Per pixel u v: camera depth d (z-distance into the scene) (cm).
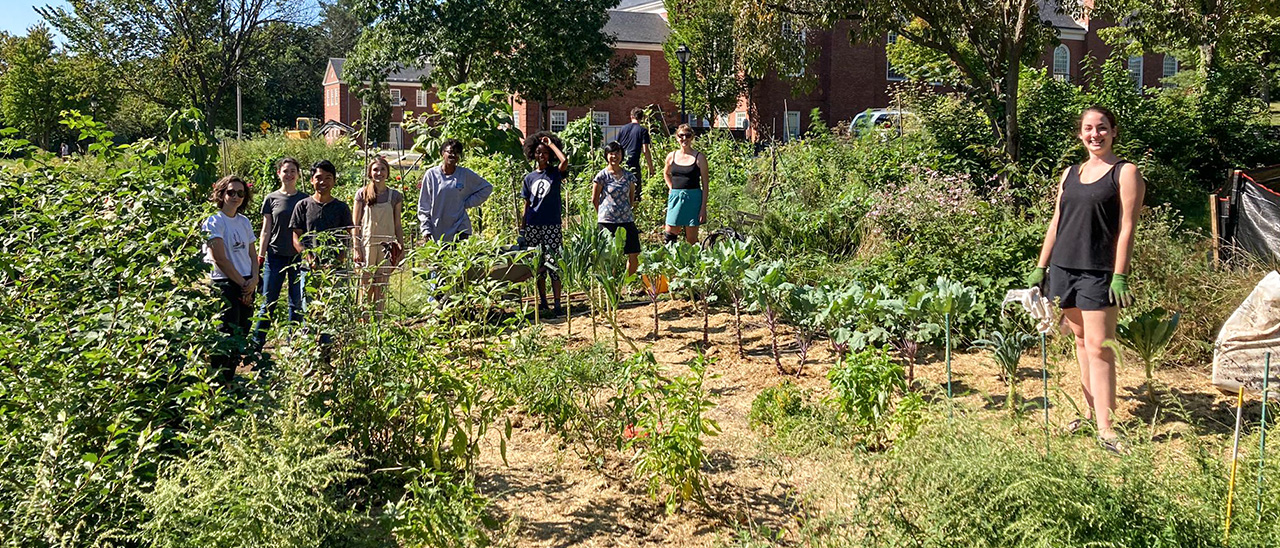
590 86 4234
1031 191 1212
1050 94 1530
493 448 527
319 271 543
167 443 425
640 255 780
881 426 500
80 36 4369
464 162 1195
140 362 429
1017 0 1354
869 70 4341
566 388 503
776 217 1084
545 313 870
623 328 809
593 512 450
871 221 1040
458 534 386
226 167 1975
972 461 340
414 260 581
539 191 854
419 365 459
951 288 660
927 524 341
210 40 4497
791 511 439
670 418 456
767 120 4325
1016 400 568
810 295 669
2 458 375
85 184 578
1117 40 1720
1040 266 536
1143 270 726
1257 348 556
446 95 1293
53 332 428
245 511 337
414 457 467
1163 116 1647
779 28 1512
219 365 532
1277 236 827
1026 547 321
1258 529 333
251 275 676
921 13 1405
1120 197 488
